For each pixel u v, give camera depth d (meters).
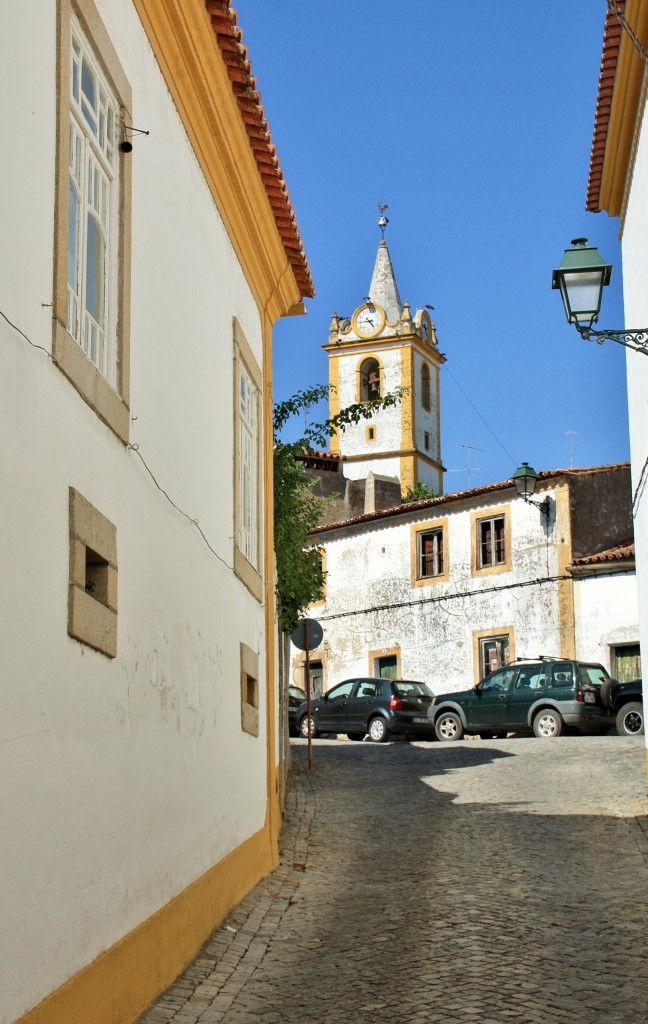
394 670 35.16
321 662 37.19
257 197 10.50
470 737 26.64
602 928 8.17
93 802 5.61
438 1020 6.23
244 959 7.69
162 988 6.70
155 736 6.93
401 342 62.66
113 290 6.61
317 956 7.78
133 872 6.30
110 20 6.59
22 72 4.93
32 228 4.97
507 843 11.59
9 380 4.64
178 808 7.45
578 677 24.02
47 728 4.96
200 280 8.89
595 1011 6.34
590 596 30.50
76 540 5.36
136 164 7.09
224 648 9.30
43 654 4.93
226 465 9.72
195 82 8.44
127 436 6.48
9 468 4.61
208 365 9.08
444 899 9.24
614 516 31.88
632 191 12.38
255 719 10.52
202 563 8.55
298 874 10.59
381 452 61.84
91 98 6.40
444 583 34.03
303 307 13.17
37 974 4.75
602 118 12.47
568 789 15.18
